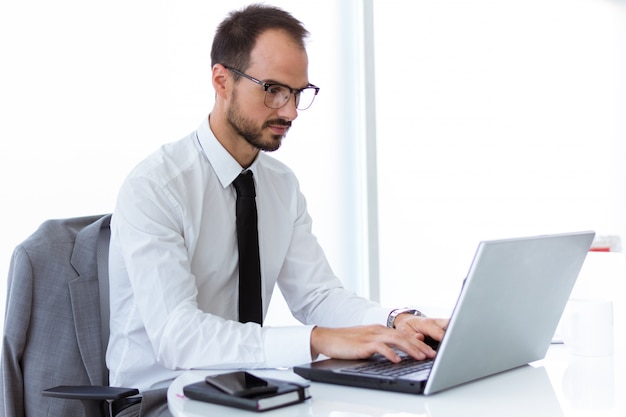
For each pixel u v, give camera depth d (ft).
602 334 5.96
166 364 6.21
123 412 6.51
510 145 15.67
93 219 7.41
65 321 6.79
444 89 14.55
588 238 5.38
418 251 14.24
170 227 7.00
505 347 5.18
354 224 13.01
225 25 7.23
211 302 7.56
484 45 15.24
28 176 9.77
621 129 17.65
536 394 4.71
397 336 5.50
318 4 12.60
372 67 13.02
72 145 10.11
